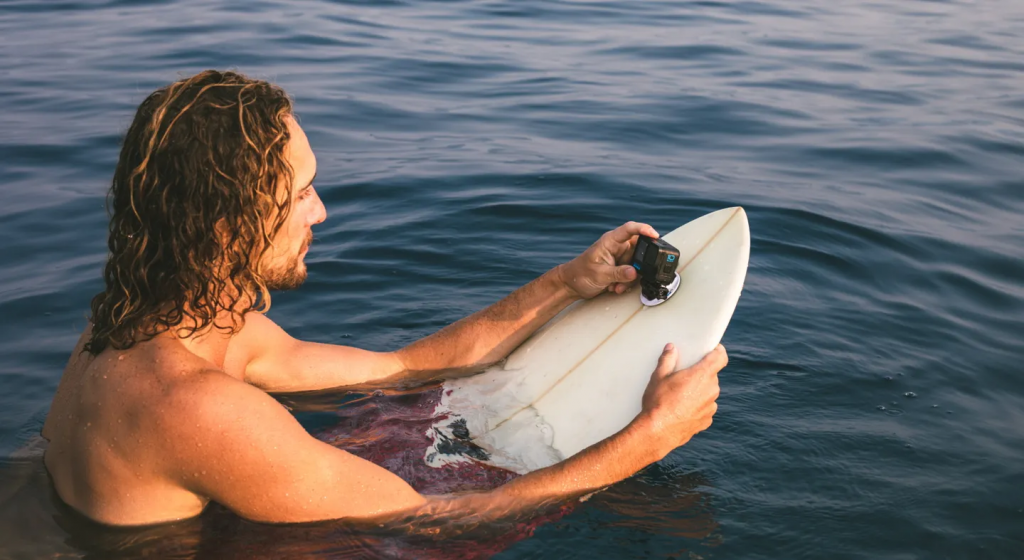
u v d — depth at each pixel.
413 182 4.61
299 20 8.13
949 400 2.69
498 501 1.95
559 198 4.43
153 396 1.66
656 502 2.10
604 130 5.59
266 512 1.75
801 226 4.14
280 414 1.73
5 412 2.38
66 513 1.79
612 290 2.49
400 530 1.85
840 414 2.58
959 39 8.12
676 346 2.24
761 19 8.84
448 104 6.05
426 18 8.49
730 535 1.99
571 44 7.71
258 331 2.38
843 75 6.94
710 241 2.42
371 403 2.42
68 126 5.20
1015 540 2.03
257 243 1.70
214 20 8.02
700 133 5.59
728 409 2.58
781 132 5.63
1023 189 4.74
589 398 2.31
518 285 3.49
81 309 3.13
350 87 6.29
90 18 7.97
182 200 1.62
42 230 3.84
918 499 2.17
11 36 7.27
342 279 3.47
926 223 4.25
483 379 2.51
